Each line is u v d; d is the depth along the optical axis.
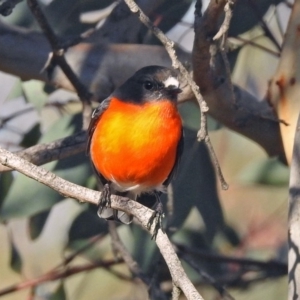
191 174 11.86
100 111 9.51
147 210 8.30
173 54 7.35
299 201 8.31
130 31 12.26
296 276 8.16
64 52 10.28
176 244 12.01
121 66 11.16
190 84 7.27
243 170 12.90
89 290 13.69
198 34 8.88
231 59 11.74
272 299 13.17
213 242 12.72
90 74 11.16
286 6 12.76
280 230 13.38
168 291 12.55
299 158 8.49
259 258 13.20
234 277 12.78
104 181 9.85
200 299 6.71
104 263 11.96
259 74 13.56
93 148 9.45
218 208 11.90
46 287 13.20
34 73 11.19
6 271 15.17
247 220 13.88
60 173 11.55
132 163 9.25
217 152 14.06
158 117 9.16
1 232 15.24
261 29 12.80
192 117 11.80
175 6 12.16
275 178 12.19
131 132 9.09
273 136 11.18
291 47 10.34
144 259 12.05
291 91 10.30
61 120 12.02
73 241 12.39
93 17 12.98
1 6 9.80
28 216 11.43
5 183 12.15
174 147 9.35
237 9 11.50
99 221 12.25
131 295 13.34
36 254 14.91
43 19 9.80
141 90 9.27
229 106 10.56
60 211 14.48
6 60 11.14
